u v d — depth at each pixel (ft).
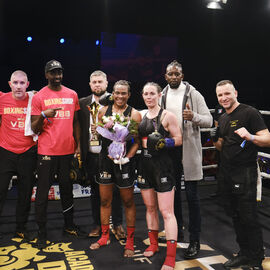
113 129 8.70
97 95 10.29
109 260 8.83
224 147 8.28
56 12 25.26
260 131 7.57
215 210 13.07
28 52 29.91
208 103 33.68
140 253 9.29
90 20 26.53
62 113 9.92
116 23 27.45
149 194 8.87
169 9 28.22
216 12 28.81
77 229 10.68
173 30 29.58
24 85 9.73
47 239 10.26
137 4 27.27
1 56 29.37
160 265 8.57
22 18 24.86
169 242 8.23
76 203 14.05
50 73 9.63
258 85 32.42
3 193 10.18
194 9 28.58
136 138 9.12
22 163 10.19
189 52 31.73
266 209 12.99
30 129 10.05
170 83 9.53
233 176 8.04
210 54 32.09
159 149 8.16
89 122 10.38
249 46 31.35
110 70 30.07
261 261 8.07
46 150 9.85
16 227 10.51
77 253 9.26
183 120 9.41
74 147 10.52
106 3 26.45
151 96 8.46
